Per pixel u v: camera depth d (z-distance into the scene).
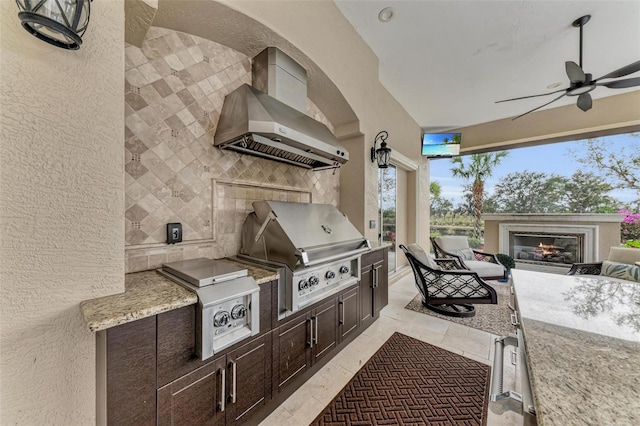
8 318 0.77
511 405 0.77
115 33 0.98
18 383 0.79
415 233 5.16
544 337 0.76
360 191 2.98
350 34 2.63
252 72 2.05
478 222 6.56
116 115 0.99
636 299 1.08
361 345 2.26
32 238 0.82
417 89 3.87
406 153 4.62
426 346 2.25
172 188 1.55
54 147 0.85
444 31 2.68
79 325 0.91
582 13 2.39
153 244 1.46
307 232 1.76
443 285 2.82
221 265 1.40
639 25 2.51
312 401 1.61
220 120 1.78
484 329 2.57
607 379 0.57
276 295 1.48
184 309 1.04
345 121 2.92
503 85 3.76
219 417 1.17
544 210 5.88
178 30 1.59
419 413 1.52
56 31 0.76
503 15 2.43
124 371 0.88
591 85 2.71
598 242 4.67
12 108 0.77
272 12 1.78
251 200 2.04
